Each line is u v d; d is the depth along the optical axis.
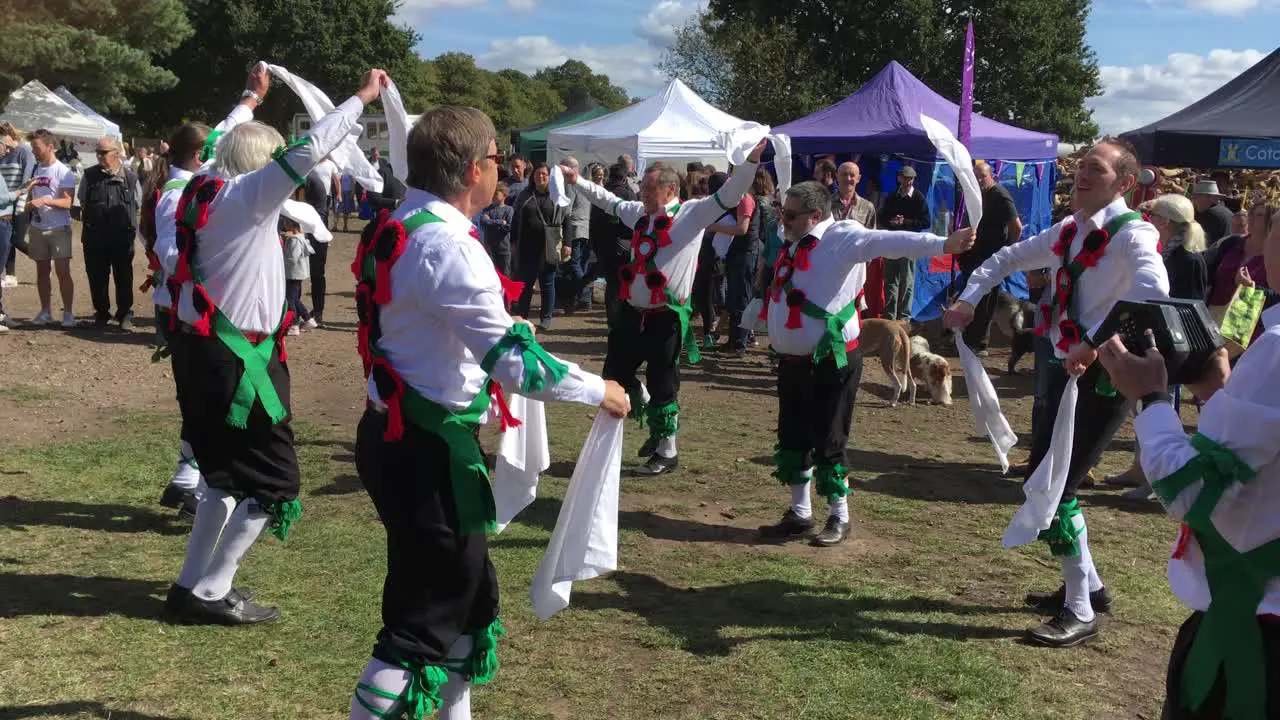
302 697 3.41
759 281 10.60
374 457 2.63
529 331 2.48
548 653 3.84
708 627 4.11
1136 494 6.12
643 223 6.01
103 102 35.81
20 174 12.41
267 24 48.88
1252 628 1.99
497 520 2.98
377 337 2.59
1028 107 42.34
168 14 36.94
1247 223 7.40
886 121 13.11
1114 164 3.82
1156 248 3.70
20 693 3.34
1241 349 5.62
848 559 4.98
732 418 8.09
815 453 5.16
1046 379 4.03
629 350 6.13
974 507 5.90
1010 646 4.02
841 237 4.85
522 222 11.98
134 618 3.95
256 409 3.84
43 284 10.92
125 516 5.14
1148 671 3.85
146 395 7.98
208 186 3.70
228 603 3.94
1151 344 2.11
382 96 3.66
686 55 35.16
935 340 12.36
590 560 2.73
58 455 6.17
